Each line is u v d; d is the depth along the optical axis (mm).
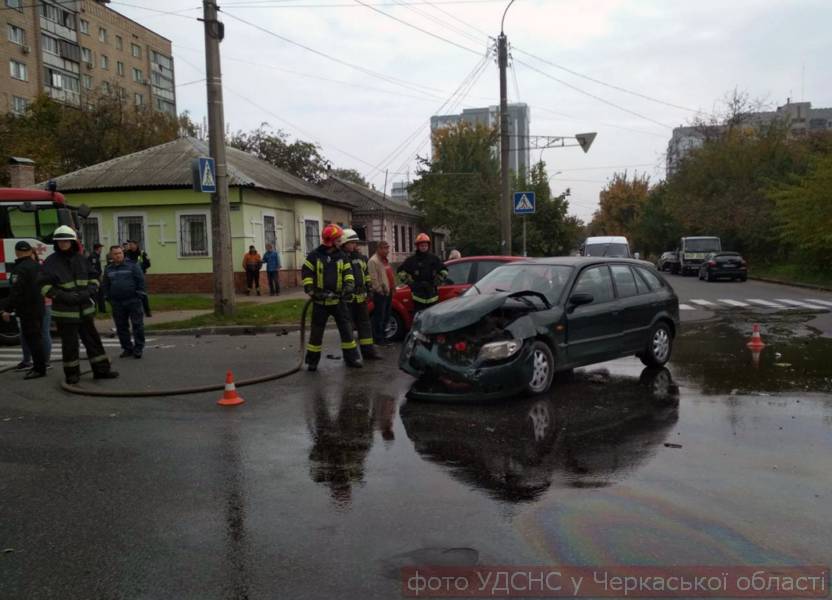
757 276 33250
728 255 31641
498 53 22656
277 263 21969
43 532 4047
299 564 3584
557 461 5234
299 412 6914
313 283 9086
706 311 17219
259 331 14023
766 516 4137
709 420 6406
